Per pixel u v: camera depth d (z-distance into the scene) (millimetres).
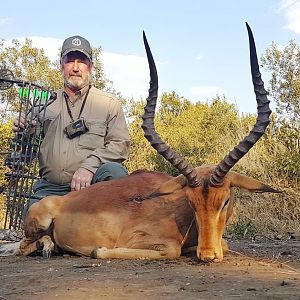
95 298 878
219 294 883
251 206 2752
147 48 1297
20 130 1885
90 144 1731
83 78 1757
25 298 898
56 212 1509
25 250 1562
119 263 1274
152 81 1307
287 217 2717
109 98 1790
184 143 4320
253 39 1274
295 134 3230
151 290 933
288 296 856
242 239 2252
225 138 3701
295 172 2971
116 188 1481
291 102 4391
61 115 1758
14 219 1936
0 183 2650
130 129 4734
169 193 1327
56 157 1722
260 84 1275
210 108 5246
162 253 1329
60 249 1543
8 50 6176
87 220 1438
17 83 1868
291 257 1466
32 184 1901
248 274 1089
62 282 1027
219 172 1222
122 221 1408
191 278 1036
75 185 1658
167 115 6277
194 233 1372
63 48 1786
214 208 1229
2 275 1171
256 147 3223
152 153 4102
